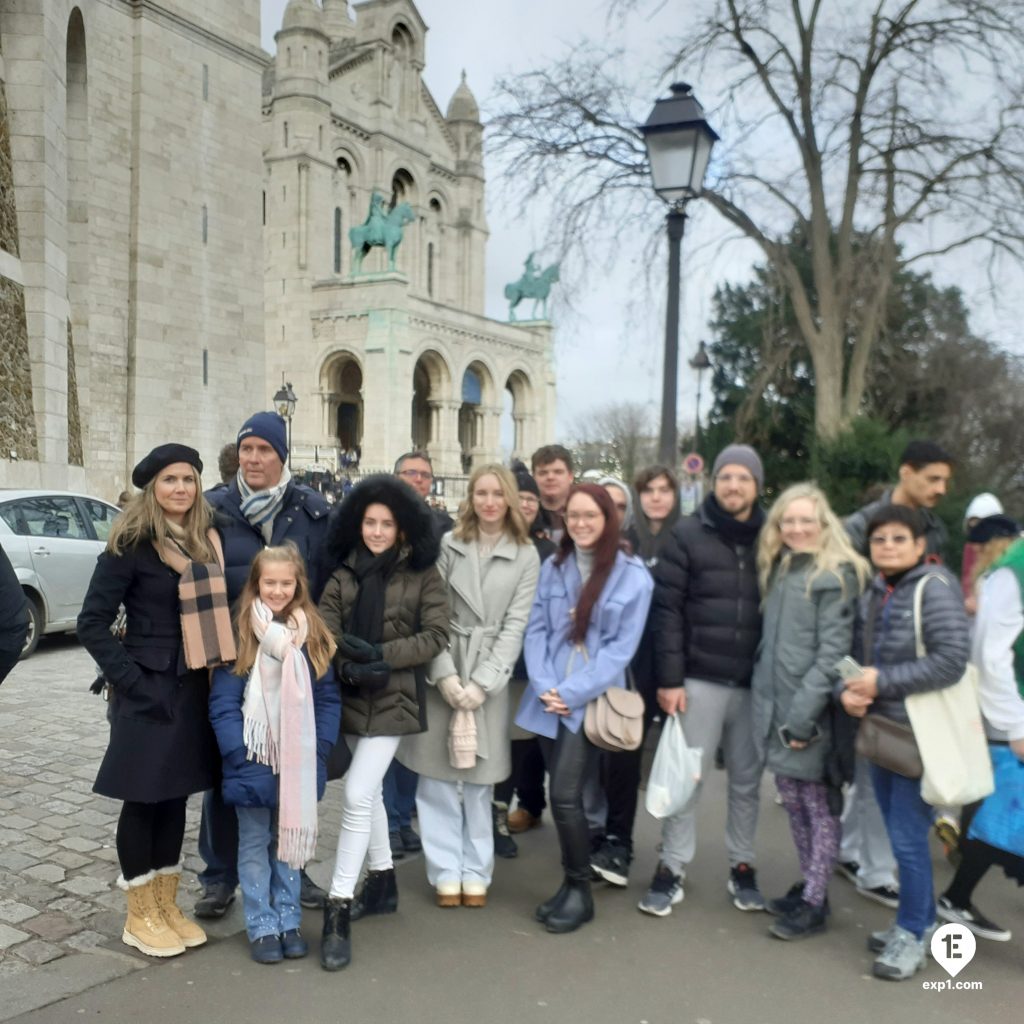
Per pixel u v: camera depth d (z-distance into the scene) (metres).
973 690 3.71
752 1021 3.36
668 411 7.52
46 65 16.06
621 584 4.23
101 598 3.49
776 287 17.11
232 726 3.62
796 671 4.05
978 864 4.11
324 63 46.16
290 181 45.19
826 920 4.25
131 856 3.66
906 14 13.95
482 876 4.37
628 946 3.95
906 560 3.82
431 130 56.72
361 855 3.88
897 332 19.83
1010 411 21.69
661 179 7.40
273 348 45.62
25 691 8.21
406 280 43.69
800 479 17.73
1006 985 3.68
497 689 4.25
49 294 16.25
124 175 22.83
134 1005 3.33
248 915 3.74
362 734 3.97
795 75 14.91
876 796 3.96
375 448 43.31
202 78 24.52
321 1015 3.31
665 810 4.13
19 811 5.22
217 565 3.72
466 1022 3.30
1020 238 14.07
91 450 22.09
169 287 23.84
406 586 4.06
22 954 3.65
